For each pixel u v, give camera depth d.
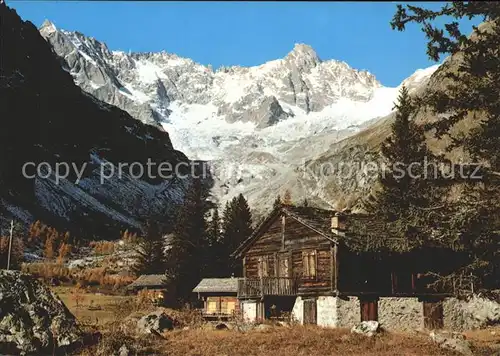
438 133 21.14
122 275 88.88
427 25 19.00
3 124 164.25
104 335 27.47
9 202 140.50
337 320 36.34
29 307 24.97
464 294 22.42
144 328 33.62
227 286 52.75
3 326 23.72
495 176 20.78
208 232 63.78
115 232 168.12
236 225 66.44
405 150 45.31
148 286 70.31
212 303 53.19
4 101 169.50
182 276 59.69
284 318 39.69
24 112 177.75
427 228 21.09
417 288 40.00
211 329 36.25
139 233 173.62
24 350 23.33
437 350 25.98
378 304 38.16
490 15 16.86
